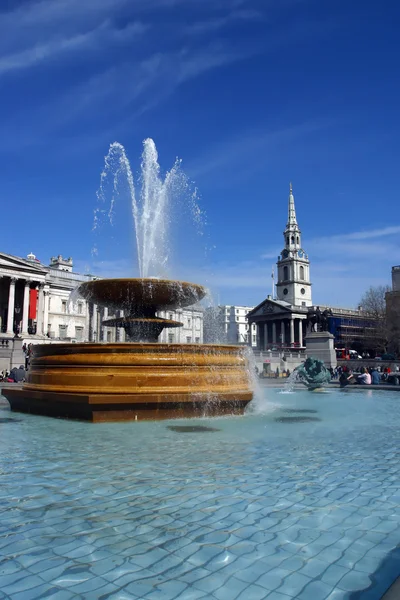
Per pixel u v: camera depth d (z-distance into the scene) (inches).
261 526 136.2
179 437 277.4
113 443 257.0
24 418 357.1
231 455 229.1
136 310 482.3
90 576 106.4
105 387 341.7
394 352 2640.3
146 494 164.7
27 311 2524.6
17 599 96.1
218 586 102.3
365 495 166.2
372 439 284.0
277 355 2139.5
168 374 352.5
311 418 386.9
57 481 180.7
